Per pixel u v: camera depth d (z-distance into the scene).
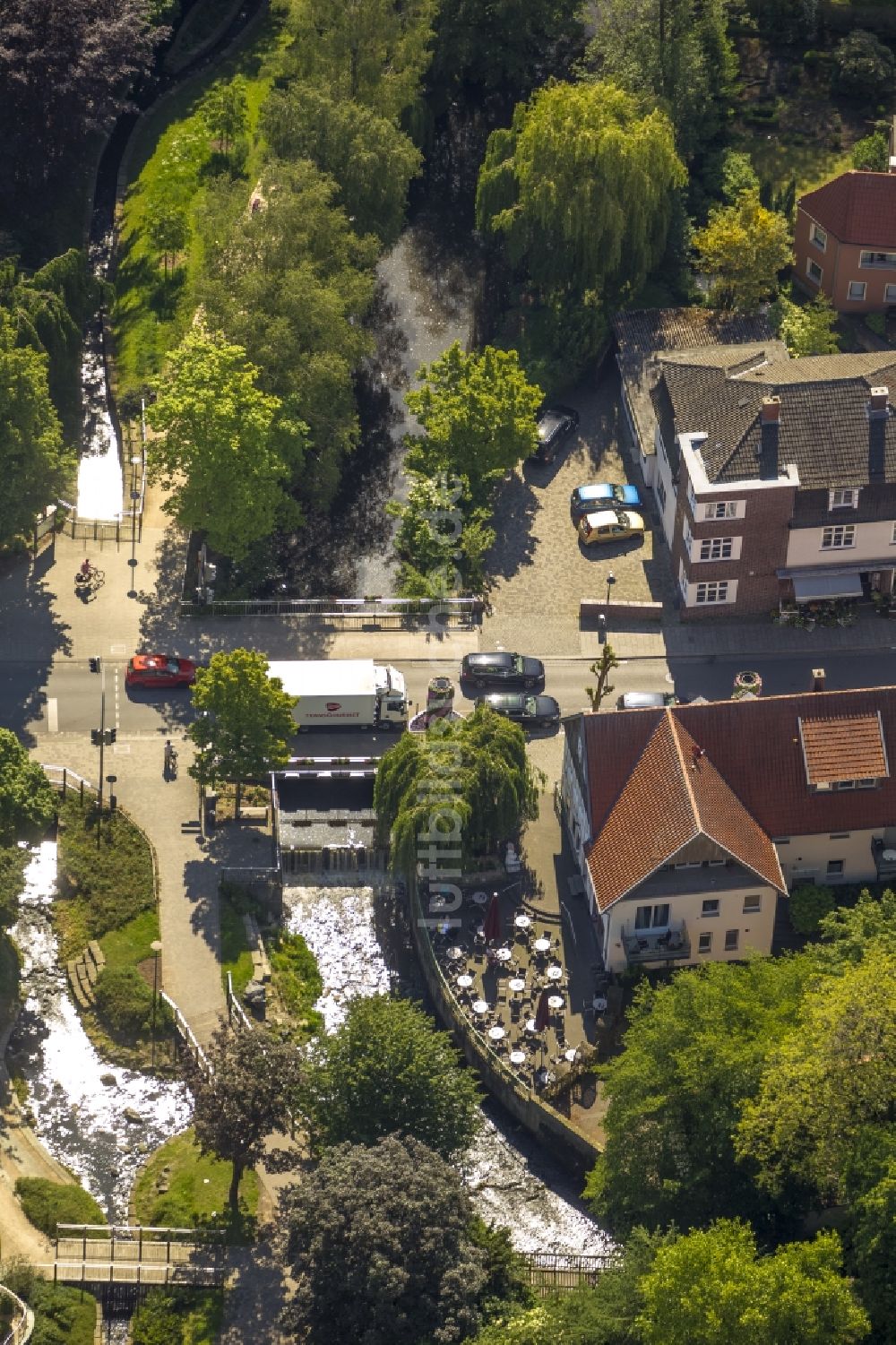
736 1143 102.06
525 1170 116.56
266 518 141.12
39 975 123.06
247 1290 107.25
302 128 160.00
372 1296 99.38
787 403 138.38
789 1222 104.88
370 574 149.00
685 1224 105.56
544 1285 107.06
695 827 117.06
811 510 138.38
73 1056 119.19
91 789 130.88
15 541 143.38
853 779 122.69
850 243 158.12
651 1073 107.00
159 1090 117.81
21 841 127.19
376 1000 112.69
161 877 127.06
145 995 120.44
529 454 149.00
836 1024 101.44
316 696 133.38
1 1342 102.19
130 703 136.38
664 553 147.62
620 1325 98.62
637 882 118.12
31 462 138.25
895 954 107.69
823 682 127.06
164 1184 112.62
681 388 143.00
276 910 127.69
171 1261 108.19
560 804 131.62
